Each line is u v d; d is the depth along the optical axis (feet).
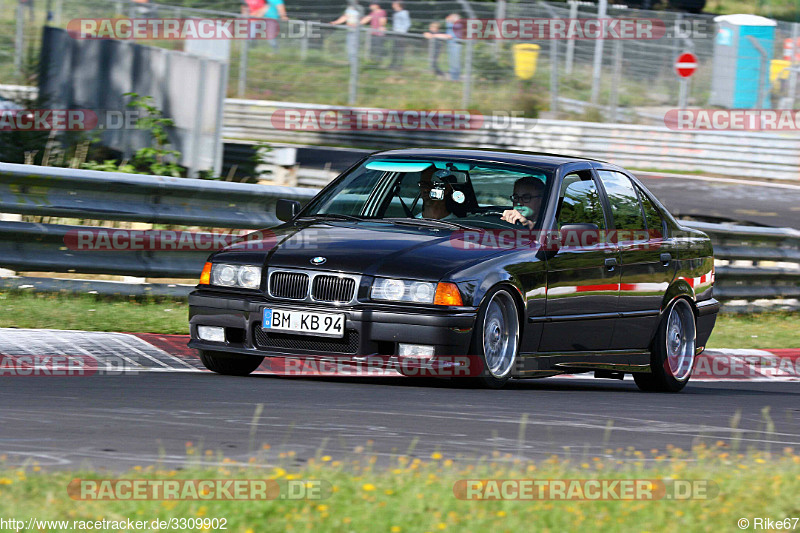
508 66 291.38
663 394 91.86
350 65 292.20
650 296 92.43
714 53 288.92
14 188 99.76
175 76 180.24
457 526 36.81
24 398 62.23
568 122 275.39
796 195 254.06
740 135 276.21
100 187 103.86
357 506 38.65
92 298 102.99
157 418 57.72
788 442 64.69
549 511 39.52
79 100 207.10
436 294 73.87
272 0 281.95
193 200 109.60
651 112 288.92
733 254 147.02
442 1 294.66
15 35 239.50
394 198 87.04
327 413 62.59
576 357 85.46
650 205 96.58
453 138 276.00
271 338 76.18
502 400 73.20
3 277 99.76
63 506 36.88
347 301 74.49
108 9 234.38
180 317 100.68
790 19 371.56
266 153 218.79
